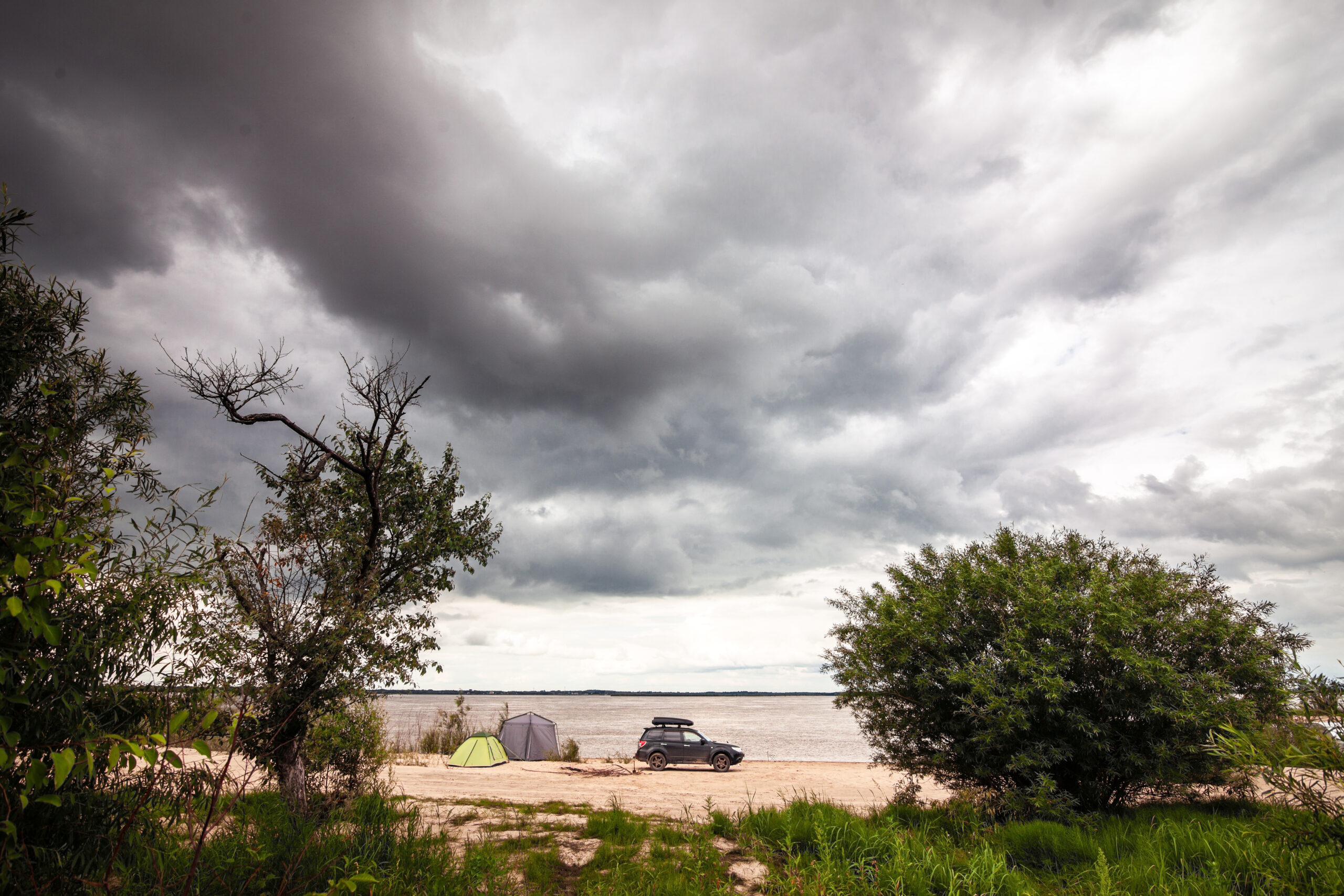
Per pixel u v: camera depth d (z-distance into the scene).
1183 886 5.95
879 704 11.20
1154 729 9.52
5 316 3.86
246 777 4.92
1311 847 4.01
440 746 28.03
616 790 16.83
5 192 3.85
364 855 6.36
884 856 7.11
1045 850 7.98
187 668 4.44
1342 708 3.86
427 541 10.18
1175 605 10.12
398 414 9.56
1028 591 10.47
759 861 7.62
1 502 2.81
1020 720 9.38
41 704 3.55
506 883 6.75
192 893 4.30
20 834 3.54
